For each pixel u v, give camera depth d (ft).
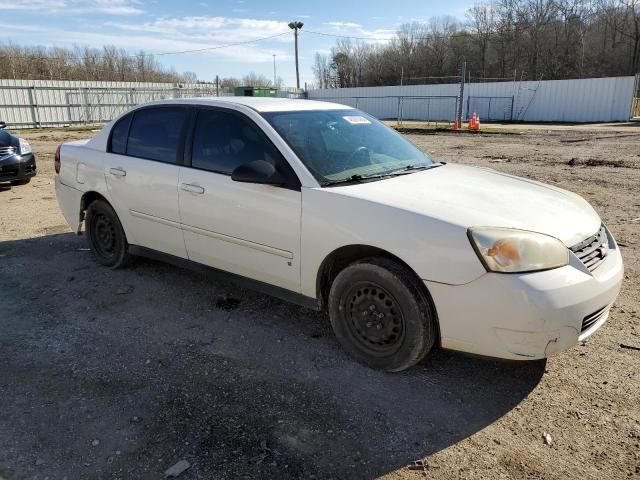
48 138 73.67
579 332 8.81
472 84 123.34
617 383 9.69
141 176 14.01
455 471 7.61
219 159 12.37
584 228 9.80
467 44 207.82
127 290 14.46
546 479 7.42
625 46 186.39
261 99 13.53
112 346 11.34
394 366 10.01
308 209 10.52
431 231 9.12
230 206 11.85
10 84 102.22
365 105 142.92
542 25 192.85
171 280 15.23
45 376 10.15
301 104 13.38
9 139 29.22
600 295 9.04
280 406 9.18
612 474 7.48
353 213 9.96
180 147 13.28
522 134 76.48
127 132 14.97
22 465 7.75
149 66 207.31
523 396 9.41
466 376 10.09
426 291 9.43
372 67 225.15
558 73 192.34
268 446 8.16
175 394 9.53
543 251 8.73
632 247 17.69
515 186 11.52
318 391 9.62
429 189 10.61
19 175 28.86
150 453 8.00
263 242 11.42
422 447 8.13
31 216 23.20
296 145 11.34
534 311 8.40
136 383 9.91
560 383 9.77
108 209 15.53
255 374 10.21
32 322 12.52
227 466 7.72
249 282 12.26
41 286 14.79
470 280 8.76
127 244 15.47
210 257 12.82
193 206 12.69
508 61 200.44
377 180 11.16
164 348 11.25
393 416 8.89
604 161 40.73
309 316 12.82
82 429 8.57
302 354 10.97
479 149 53.78
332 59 236.43
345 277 10.36
